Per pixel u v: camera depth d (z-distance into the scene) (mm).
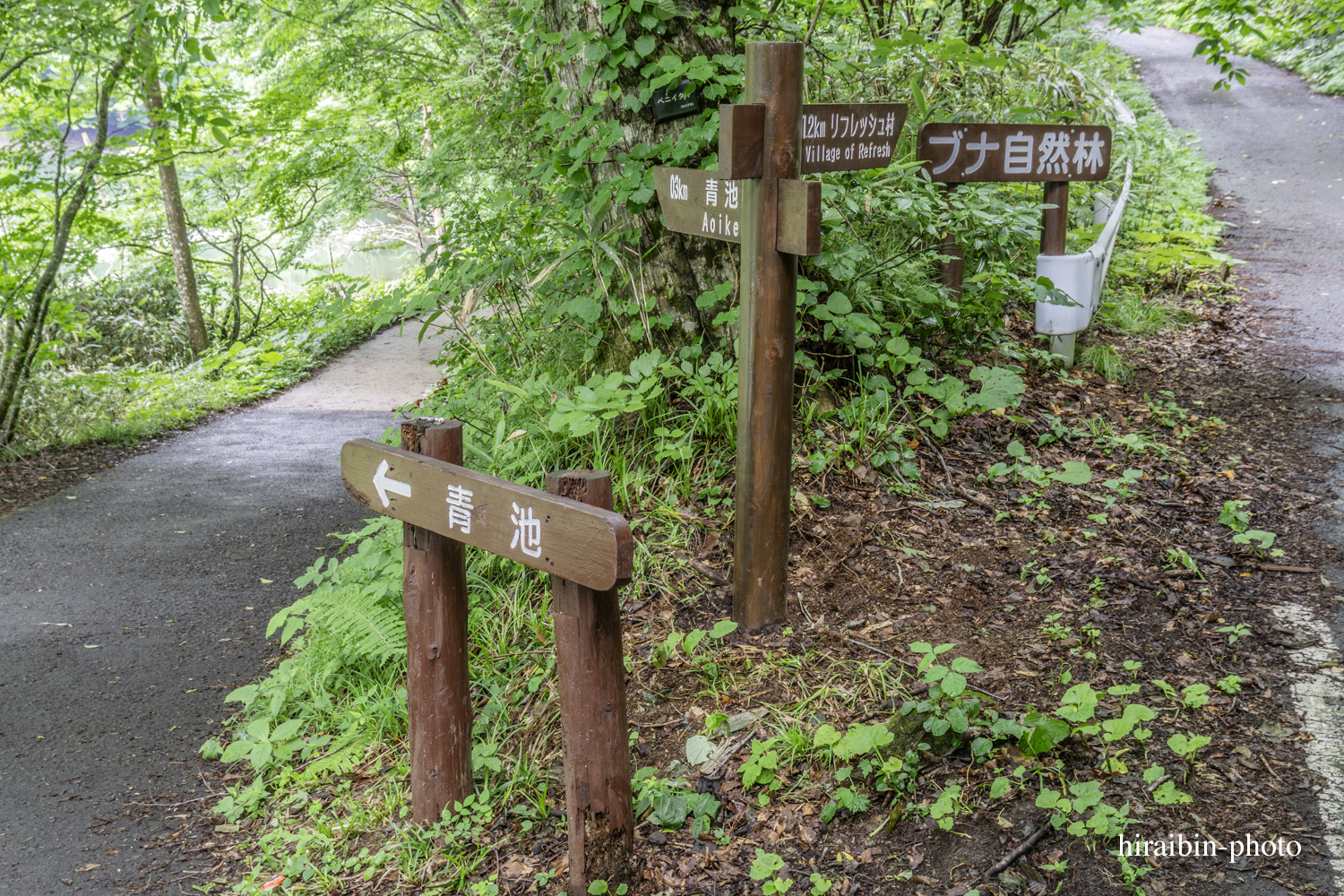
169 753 3590
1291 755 2674
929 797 2631
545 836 2812
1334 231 9766
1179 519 4129
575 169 4570
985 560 3828
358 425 8852
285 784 3334
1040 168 5273
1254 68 20266
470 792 2951
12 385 7867
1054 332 5445
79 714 3838
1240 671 3072
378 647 3555
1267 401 5484
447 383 6449
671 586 3768
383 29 11188
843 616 3520
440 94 9391
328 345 13453
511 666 3617
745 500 3387
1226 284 7879
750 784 2736
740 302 3268
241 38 11188
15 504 6477
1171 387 5742
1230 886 2260
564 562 2203
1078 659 3170
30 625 4598
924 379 4598
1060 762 2660
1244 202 11305
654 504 4168
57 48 6988
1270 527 4035
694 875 2520
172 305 15008
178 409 9258
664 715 3178
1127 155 9703
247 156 11773
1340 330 6742
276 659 4234
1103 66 13555
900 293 4941
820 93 5824
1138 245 8680
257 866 2914
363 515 5980
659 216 4582
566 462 4465
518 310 5488
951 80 6734
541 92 6332
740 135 3008
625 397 4035
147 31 6953
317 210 11477
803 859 2516
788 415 3336
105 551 5520
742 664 3324
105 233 10953
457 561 2777
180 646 4375
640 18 4305
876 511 4117
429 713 2832
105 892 2840
